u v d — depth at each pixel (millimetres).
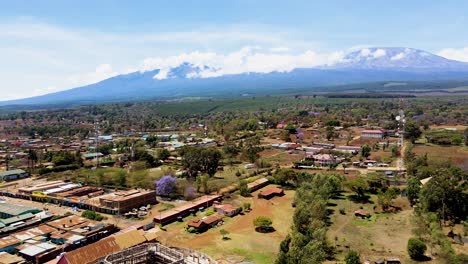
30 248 105250
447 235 111625
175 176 183000
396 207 141250
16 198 169000
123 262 86375
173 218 133000
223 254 104125
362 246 106812
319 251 88125
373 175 169000
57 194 162625
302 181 165750
